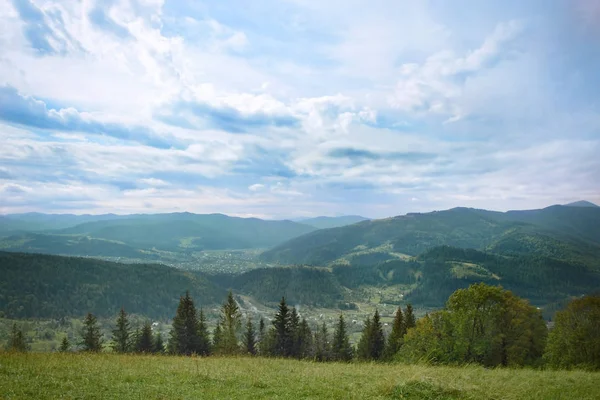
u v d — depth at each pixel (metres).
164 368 16.08
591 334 33.16
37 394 10.82
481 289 38.88
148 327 71.00
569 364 32.69
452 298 40.69
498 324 39.03
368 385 13.84
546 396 12.45
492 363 38.22
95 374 13.94
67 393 11.09
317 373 16.70
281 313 65.62
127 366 16.34
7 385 11.48
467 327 38.03
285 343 64.69
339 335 72.06
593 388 14.10
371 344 68.81
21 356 17.75
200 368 16.50
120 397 11.00
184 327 63.28
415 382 12.91
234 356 27.94
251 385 13.34
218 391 12.16
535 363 37.88
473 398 11.81
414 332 44.41
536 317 44.28
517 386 13.91
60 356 18.89
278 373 16.30
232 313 65.50
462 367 21.45
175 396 11.27
